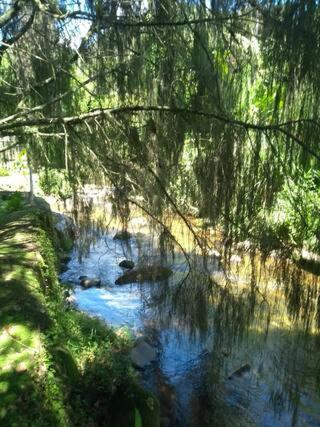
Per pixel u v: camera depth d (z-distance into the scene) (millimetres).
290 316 2076
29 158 2424
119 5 1962
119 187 2137
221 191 1923
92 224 2312
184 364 4047
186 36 1938
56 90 2303
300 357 2746
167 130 2021
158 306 2135
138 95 2088
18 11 2281
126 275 5625
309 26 1696
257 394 3615
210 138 1915
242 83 1937
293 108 1826
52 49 2281
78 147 2109
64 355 2748
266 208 1915
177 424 3547
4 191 7227
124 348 4105
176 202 2105
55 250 4926
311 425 3264
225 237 2006
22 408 2053
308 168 1846
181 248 2045
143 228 2207
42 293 3197
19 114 2100
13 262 3650
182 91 1989
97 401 3162
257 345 3135
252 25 1827
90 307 5004
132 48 2020
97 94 2172
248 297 2002
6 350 2434
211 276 2059
